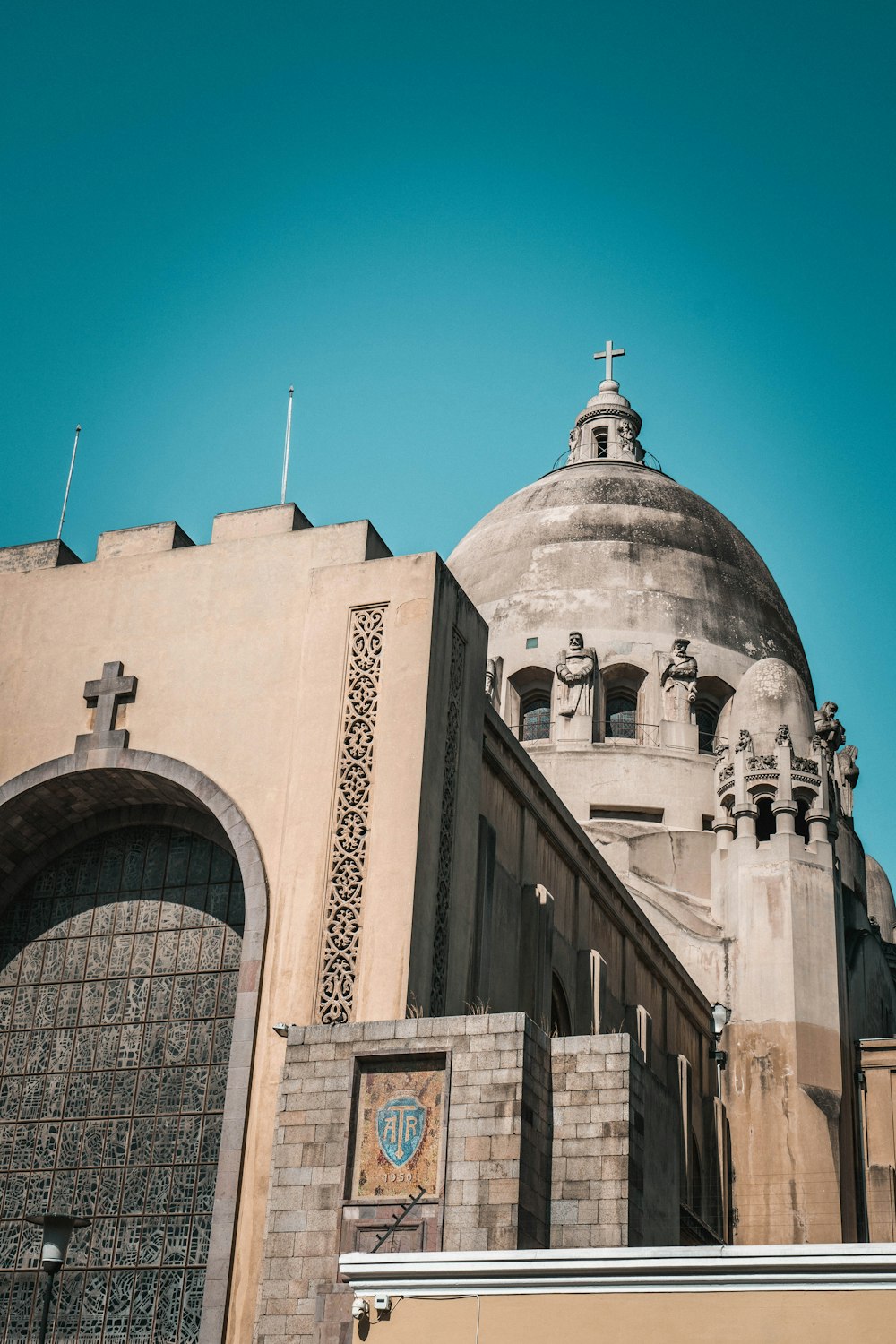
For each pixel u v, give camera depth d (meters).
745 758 42.38
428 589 25.28
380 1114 20.66
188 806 26.33
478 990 25.97
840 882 43.78
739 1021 39.56
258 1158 22.11
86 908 26.64
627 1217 20.20
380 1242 19.81
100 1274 23.58
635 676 50.06
